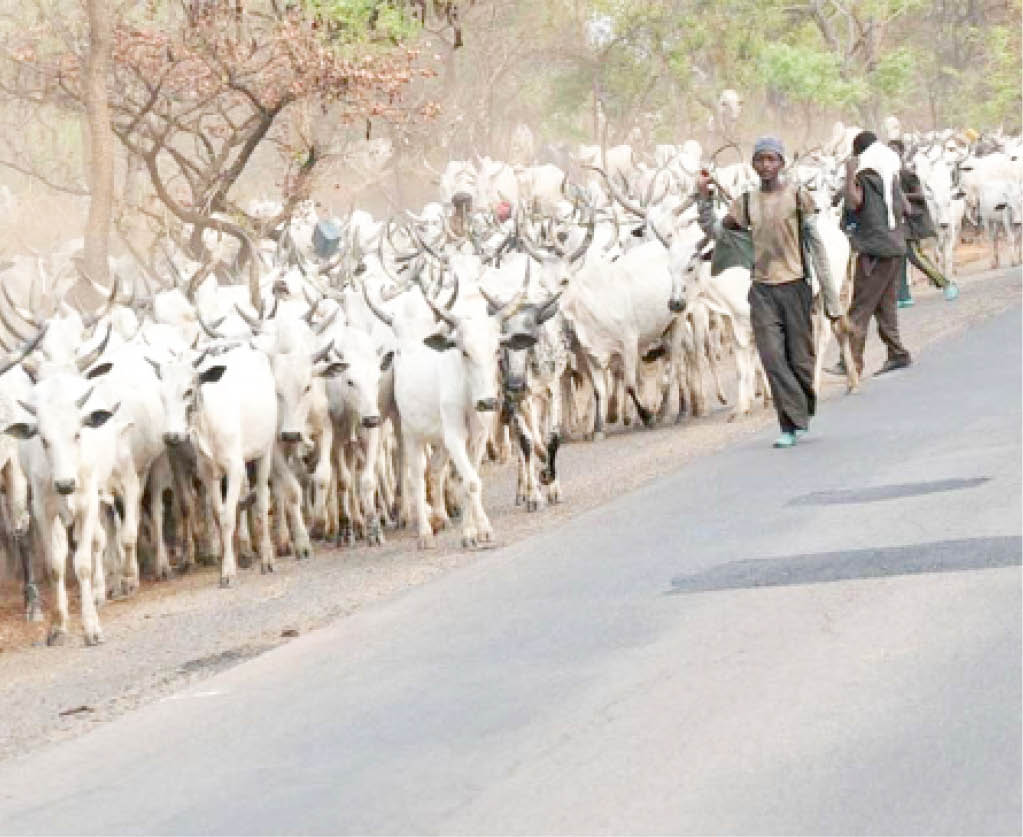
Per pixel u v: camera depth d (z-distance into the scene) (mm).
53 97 29031
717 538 14109
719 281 22328
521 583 13773
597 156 58406
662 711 9695
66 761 10906
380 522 19531
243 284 23500
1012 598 11031
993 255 39438
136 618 16438
